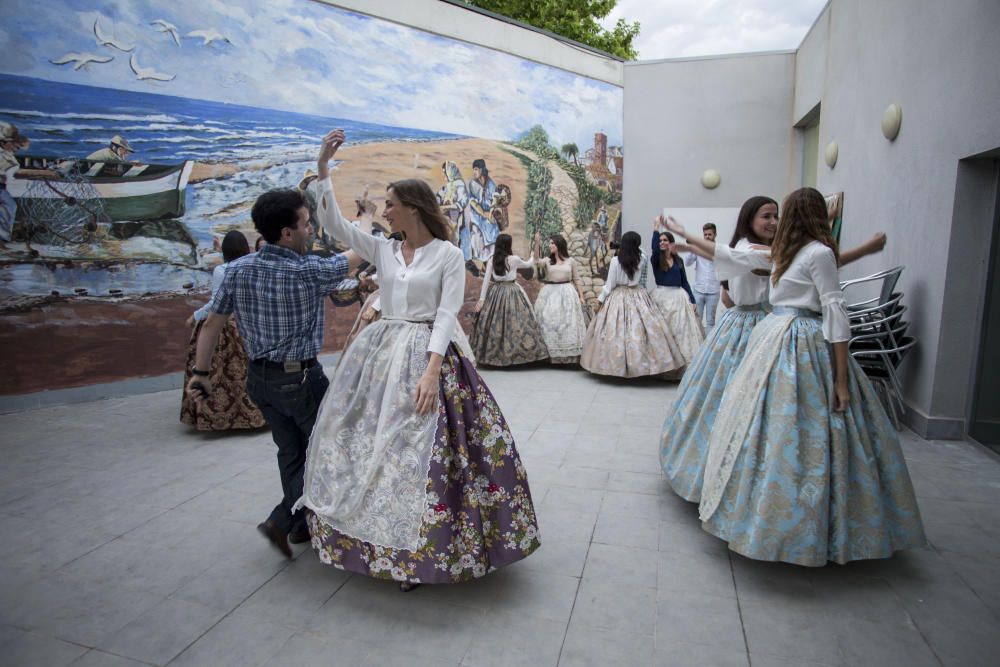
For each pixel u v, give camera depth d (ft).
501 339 20.22
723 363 9.30
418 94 23.70
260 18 19.10
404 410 6.88
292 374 7.66
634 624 6.66
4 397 15.10
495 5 50.44
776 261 8.11
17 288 15.21
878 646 6.26
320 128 20.80
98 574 7.77
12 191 15.01
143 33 16.79
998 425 12.19
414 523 6.63
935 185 12.94
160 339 17.57
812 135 29.12
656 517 9.27
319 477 7.16
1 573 7.79
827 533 7.25
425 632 6.57
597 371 18.34
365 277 9.73
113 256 16.62
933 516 9.19
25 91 15.06
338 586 7.48
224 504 9.86
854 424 7.40
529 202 28.19
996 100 10.76
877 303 15.83
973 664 5.98
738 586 7.39
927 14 13.57
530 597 7.20
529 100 27.68
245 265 7.49
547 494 10.15
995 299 11.89
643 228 32.27
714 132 31.01
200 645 6.38
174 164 17.54
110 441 12.98
